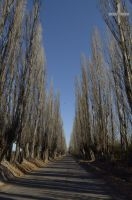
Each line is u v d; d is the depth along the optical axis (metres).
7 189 17.05
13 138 25.34
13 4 22.06
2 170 22.94
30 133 41.88
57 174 28.11
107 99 42.06
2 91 21.94
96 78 43.72
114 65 22.89
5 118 24.25
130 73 18.75
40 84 43.28
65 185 19.53
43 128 56.81
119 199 14.20
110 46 24.48
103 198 14.51
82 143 65.75
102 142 43.69
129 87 18.64
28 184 19.75
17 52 24.25
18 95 26.86
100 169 32.75
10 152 29.22
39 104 43.41
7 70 22.95
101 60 43.47
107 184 20.33
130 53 18.97
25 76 27.66
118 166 30.95
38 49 35.38
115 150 40.09
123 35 19.19
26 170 30.95
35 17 30.45
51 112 71.75
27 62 28.56
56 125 86.00
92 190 17.38
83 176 26.19
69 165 46.44
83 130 63.84
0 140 24.16
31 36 29.70
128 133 30.97
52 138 78.50
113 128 40.84
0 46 21.89
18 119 26.20
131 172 25.78
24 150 38.16
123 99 22.98
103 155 43.78
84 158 65.25
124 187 18.28
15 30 23.36
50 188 17.97
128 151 30.25
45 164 49.66
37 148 50.56
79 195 15.38
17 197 14.14
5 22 21.52
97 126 45.41
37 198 14.04
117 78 22.53
